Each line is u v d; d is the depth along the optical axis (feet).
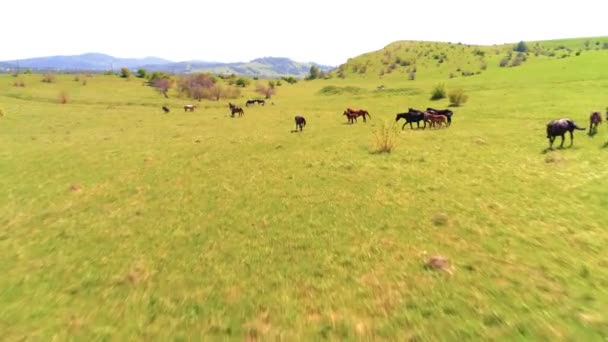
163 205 55.62
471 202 47.80
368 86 373.81
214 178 68.85
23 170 82.12
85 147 105.70
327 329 25.46
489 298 27.35
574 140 78.23
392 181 59.36
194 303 29.96
